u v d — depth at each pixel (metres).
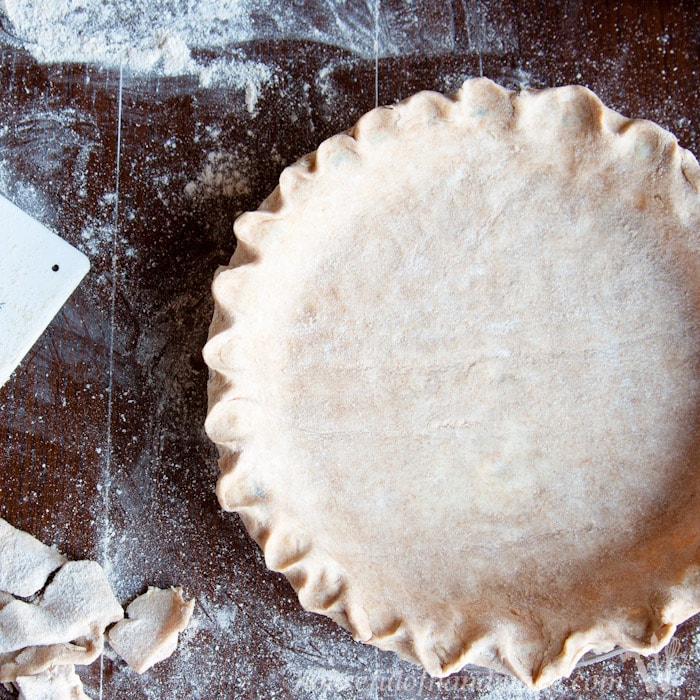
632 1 0.68
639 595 0.62
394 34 0.67
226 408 0.61
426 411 0.63
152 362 0.68
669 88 0.67
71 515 0.68
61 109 0.67
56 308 0.66
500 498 0.63
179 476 0.68
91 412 0.68
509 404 0.64
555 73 0.67
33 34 0.67
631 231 0.63
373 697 0.68
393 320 0.63
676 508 0.63
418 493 0.63
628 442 0.63
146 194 0.68
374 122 0.61
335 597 0.62
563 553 0.63
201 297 0.67
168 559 0.68
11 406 0.67
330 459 0.63
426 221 0.63
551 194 0.63
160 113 0.68
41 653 0.67
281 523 0.62
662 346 0.63
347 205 0.63
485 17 0.67
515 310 0.63
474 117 0.62
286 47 0.67
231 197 0.67
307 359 0.63
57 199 0.67
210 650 0.68
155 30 0.67
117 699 0.68
